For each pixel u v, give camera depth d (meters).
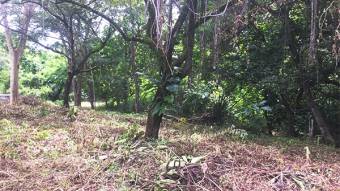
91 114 12.59
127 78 19.66
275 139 9.74
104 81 20.20
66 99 16.22
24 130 8.76
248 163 6.31
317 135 11.45
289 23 9.95
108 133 8.45
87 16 15.66
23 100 16.25
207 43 11.73
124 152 6.36
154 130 7.69
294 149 8.01
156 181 5.20
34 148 7.08
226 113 12.74
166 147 6.60
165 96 7.61
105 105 21.34
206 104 12.81
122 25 12.85
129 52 18.75
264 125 12.33
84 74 19.83
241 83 11.95
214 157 6.27
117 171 5.66
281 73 10.85
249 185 5.39
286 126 12.44
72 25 15.87
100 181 5.37
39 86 24.31
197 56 12.33
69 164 6.06
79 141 7.61
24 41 16.89
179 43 9.84
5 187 5.22
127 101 20.17
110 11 13.23
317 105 11.09
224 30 8.91
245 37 11.28
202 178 5.43
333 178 5.92
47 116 11.48
